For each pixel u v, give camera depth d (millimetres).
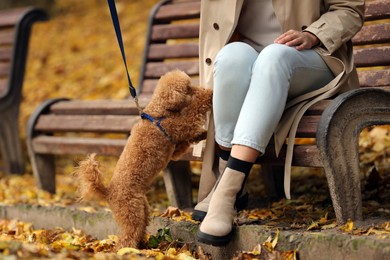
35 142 8180
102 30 16672
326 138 5141
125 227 5398
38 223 6996
